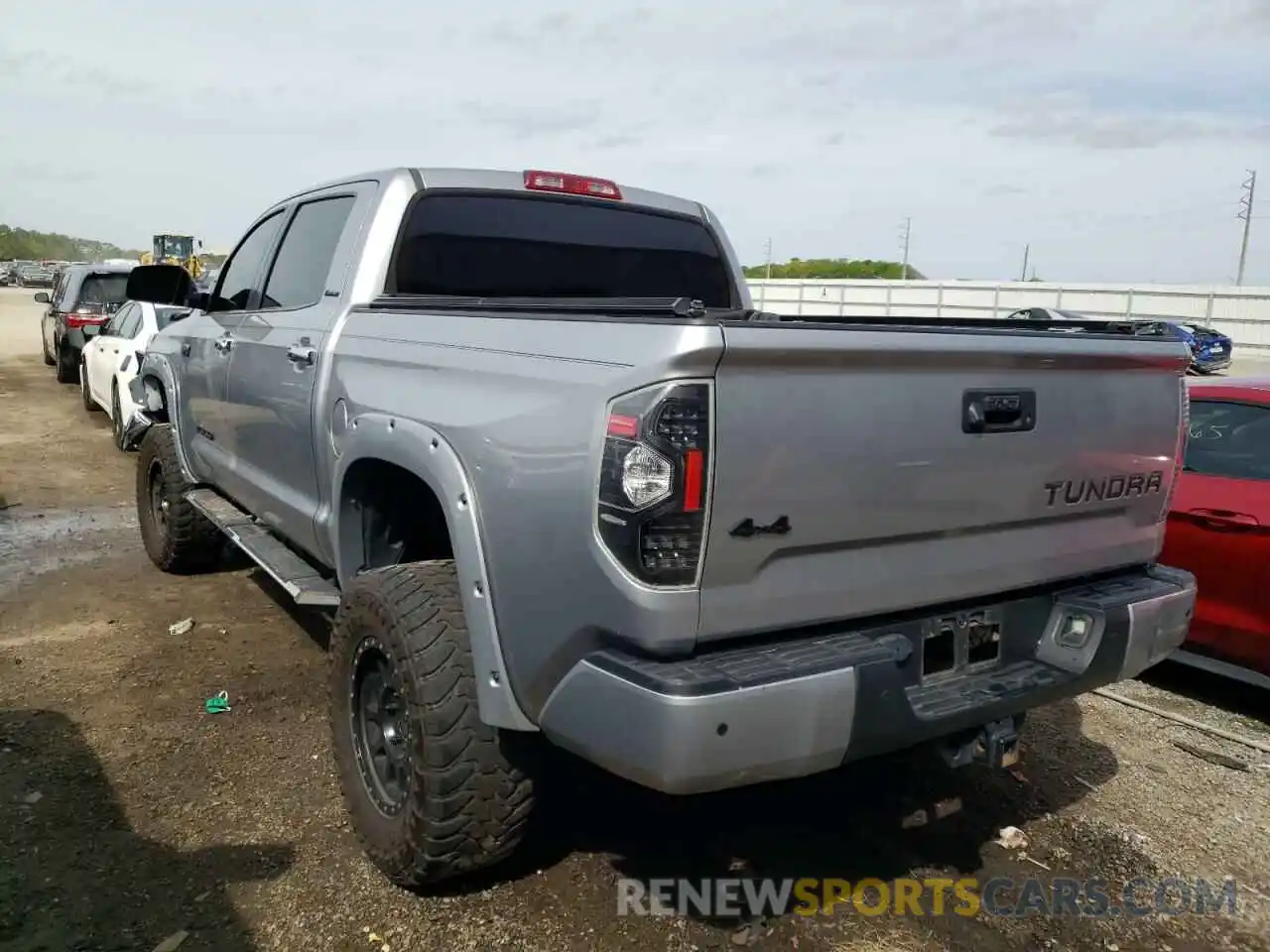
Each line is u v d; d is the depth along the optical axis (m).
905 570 2.64
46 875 3.09
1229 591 4.59
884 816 3.63
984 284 44.44
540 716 2.60
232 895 3.03
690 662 2.33
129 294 5.36
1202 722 4.62
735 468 2.28
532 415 2.53
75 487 8.91
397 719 3.12
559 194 4.29
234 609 5.63
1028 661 3.06
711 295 4.78
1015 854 3.43
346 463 3.39
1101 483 3.07
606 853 3.31
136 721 4.18
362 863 3.22
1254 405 4.78
